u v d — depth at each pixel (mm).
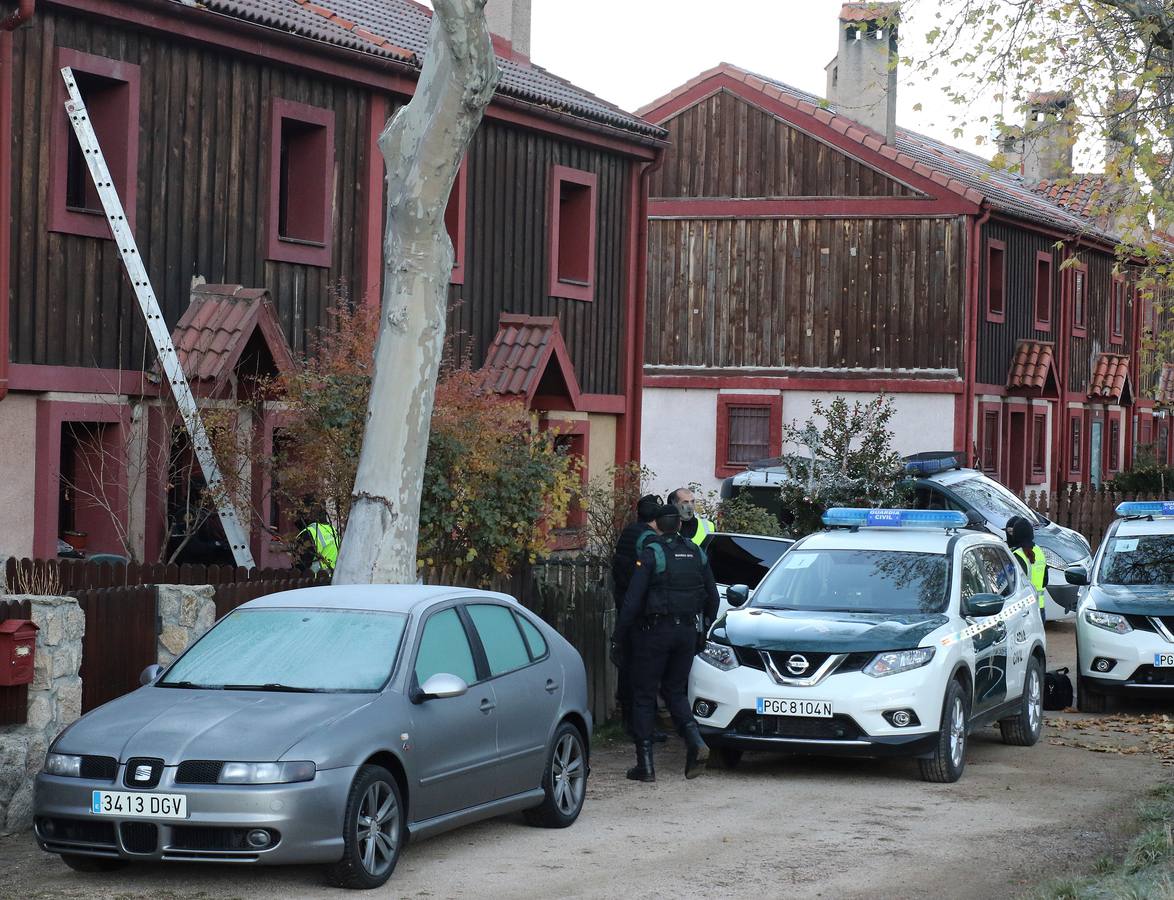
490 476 13797
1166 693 15461
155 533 14992
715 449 33438
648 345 33875
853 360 32656
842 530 14008
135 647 10938
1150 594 15969
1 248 13445
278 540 14383
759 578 15820
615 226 22641
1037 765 12844
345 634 9148
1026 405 36594
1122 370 42781
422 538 13523
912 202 32281
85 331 14547
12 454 13875
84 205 14930
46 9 14188
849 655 11766
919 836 9938
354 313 17531
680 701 12156
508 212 20312
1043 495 29562
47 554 14141
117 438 14812
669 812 10727
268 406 15453
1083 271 41094
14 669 9695
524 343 19781
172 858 7938
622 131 22016
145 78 15203
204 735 8125
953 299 32125
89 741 8242
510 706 9602
